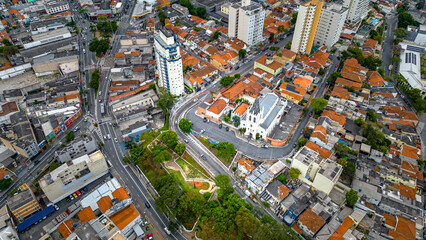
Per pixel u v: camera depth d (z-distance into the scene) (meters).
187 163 183.25
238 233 144.12
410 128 198.12
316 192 160.62
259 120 190.38
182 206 149.75
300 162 161.00
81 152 188.62
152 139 197.25
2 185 169.88
